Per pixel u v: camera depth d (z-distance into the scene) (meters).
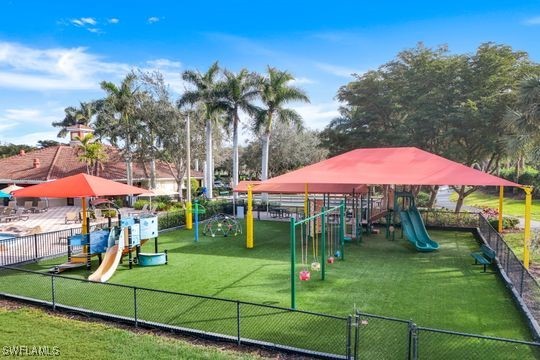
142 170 44.66
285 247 19.02
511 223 22.42
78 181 15.81
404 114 29.86
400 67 30.02
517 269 11.48
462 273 13.80
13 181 38.91
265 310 10.09
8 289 12.08
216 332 8.68
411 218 20.03
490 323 9.23
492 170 29.80
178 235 22.64
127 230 15.20
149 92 38.66
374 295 11.38
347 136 31.09
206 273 14.11
